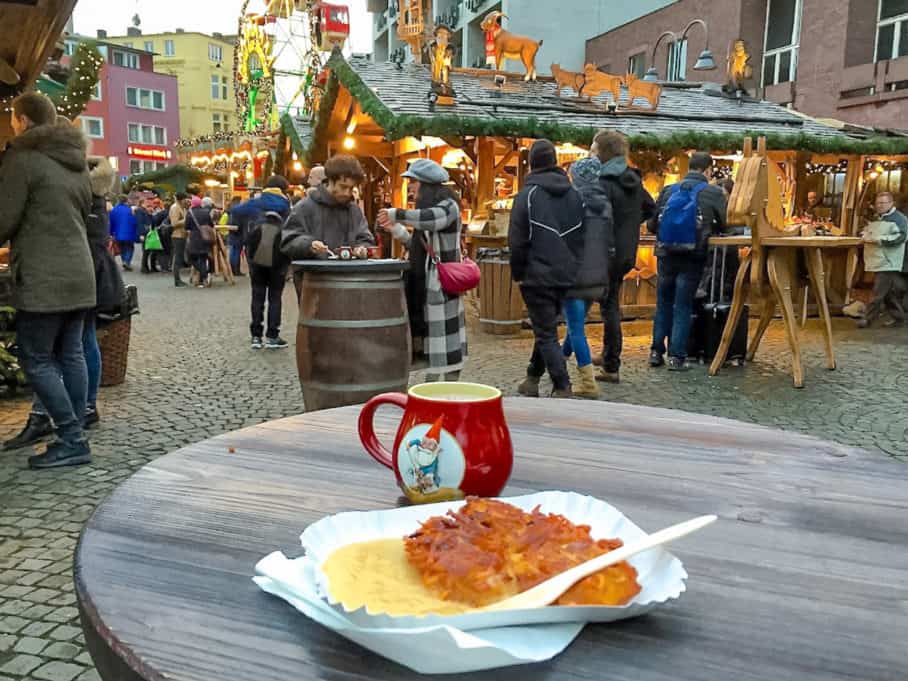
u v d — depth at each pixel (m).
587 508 0.97
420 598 0.73
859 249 10.03
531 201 4.49
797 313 8.20
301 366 3.42
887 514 1.06
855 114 14.36
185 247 13.66
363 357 3.30
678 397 5.23
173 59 61.53
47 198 3.29
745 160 5.49
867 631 0.74
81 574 0.83
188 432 4.27
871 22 14.38
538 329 4.73
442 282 4.00
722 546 0.94
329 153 12.28
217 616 0.75
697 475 1.22
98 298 4.14
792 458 1.31
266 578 0.80
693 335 6.50
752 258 5.62
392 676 0.65
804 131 10.03
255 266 6.84
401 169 12.41
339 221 4.12
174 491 1.10
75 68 7.61
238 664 0.67
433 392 1.13
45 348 3.49
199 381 5.66
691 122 10.05
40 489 3.29
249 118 21.08
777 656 0.69
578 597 0.73
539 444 1.39
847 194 10.30
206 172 25.31
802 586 0.84
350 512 0.92
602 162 5.29
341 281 3.27
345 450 1.32
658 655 0.69
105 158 4.19
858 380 5.82
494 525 0.82
